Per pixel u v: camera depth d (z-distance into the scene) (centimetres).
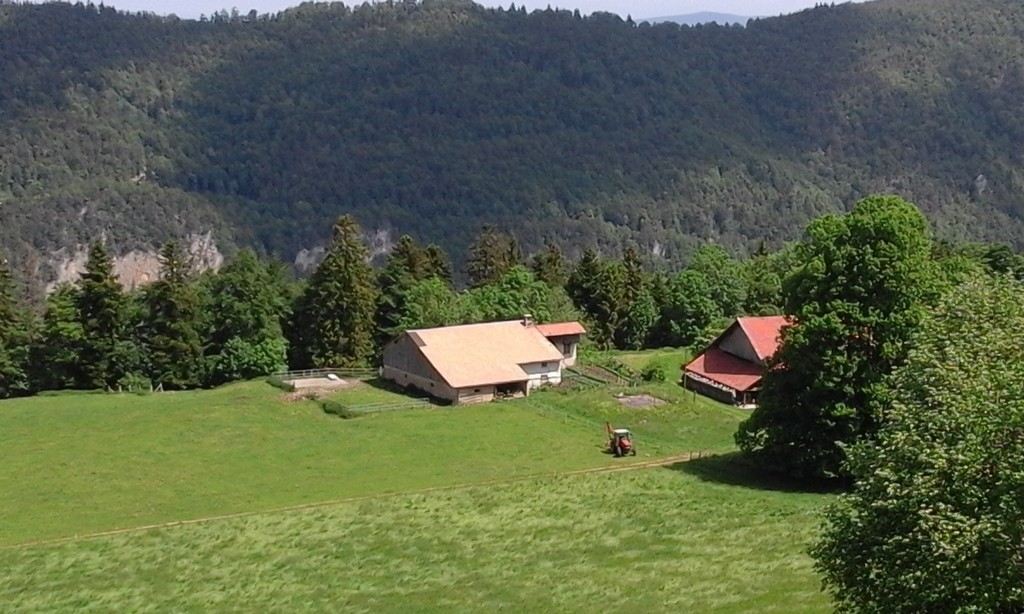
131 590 4369
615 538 4878
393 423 7450
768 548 4603
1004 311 3112
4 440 6962
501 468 6400
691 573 4288
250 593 4294
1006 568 2505
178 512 5534
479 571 4469
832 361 5509
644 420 7588
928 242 5741
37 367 9662
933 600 2569
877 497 2792
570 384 8669
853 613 2916
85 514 5497
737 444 6081
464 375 8150
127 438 6994
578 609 3931
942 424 2700
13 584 4466
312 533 5100
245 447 6819
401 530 5119
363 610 4053
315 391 8362
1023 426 2583
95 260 9638
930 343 3125
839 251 5588
